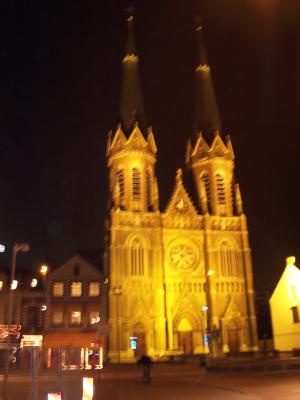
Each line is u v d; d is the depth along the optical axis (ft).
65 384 119.03
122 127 305.53
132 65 329.52
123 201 282.77
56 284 261.44
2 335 125.90
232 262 284.20
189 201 287.89
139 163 292.40
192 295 270.46
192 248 279.90
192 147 324.39
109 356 241.96
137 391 106.63
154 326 256.32
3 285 261.85
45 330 236.63
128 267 262.88
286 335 237.04
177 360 230.89
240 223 292.20
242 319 272.31
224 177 305.73
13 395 94.99
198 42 352.49
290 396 83.97
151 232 274.16
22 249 126.31
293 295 237.04
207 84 336.90
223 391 100.83
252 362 154.30
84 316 256.93
